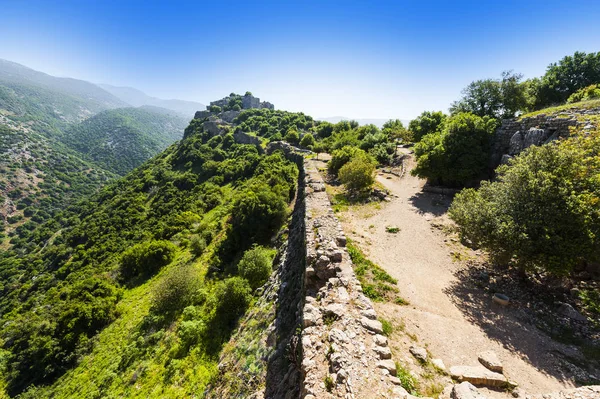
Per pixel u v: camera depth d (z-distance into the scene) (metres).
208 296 23.73
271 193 36.00
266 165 57.47
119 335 24.12
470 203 13.02
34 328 28.08
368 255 14.58
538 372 7.77
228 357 14.37
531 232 10.55
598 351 8.45
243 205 35.34
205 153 86.69
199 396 13.23
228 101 148.12
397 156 36.66
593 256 9.94
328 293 9.73
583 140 12.75
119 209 71.94
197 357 16.08
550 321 9.95
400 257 14.77
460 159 23.11
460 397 6.11
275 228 33.50
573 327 9.57
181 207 61.50
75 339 25.44
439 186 25.59
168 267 36.59
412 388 6.73
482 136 23.11
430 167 24.83
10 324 35.34
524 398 6.66
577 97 26.73
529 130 19.66
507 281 12.45
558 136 17.72
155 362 17.36
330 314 8.57
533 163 11.28
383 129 57.62
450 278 13.06
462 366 7.65
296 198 36.88
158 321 22.45
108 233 61.25
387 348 7.46
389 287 11.72
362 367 6.60
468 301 11.32
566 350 8.59
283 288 15.27
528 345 8.86
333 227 14.72
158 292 24.78
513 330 9.56
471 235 12.34
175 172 84.88
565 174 10.59
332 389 6.07
